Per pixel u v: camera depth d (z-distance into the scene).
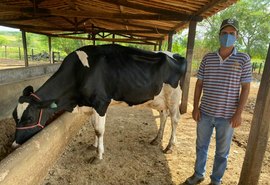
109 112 5.92
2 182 1.85
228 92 2.40
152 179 3.06
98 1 5.93
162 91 3.73
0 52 33.09
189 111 6.38
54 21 9.53
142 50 3.65
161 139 4.11
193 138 4.44
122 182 2.97
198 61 24.30
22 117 2.71
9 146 3.38
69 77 3.17
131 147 3.93
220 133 2.58
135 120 5.38
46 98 3.00
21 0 6.71
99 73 3.14
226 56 2.39
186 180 2.98
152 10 5.20
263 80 2.32
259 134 2.40
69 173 3.07
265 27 24.14
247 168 2.56
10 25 9.63
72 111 3.41
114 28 11.62
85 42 30.28
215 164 2.77
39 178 2.69
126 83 3.32
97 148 3.36
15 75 5.81
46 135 2.75
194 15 5.34
